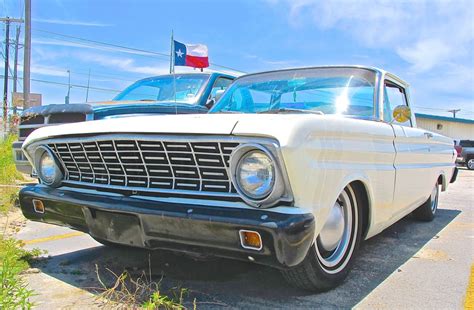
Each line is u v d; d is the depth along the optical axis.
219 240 2.43
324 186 2.60
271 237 2.27
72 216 3.11
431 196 5.82
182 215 2.49
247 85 4.37
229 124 2.45
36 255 3.84
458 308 2.84
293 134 2.35
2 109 8.41
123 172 2.93
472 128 32.91
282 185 2.38
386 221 3.75
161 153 2.69
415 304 2.89
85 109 5.21
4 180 7.35
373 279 3.38
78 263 3.70
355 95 3.83
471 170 22.58
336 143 2.78
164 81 6.75
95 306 2.75
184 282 3.23
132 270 3.51
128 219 2.74
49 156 3.38
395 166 3.79
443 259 4.00
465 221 6.02
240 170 2.42
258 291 3.07
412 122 4.93
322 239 2.93
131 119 2.89
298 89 4.02
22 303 2.41
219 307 2.79
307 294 3.03
